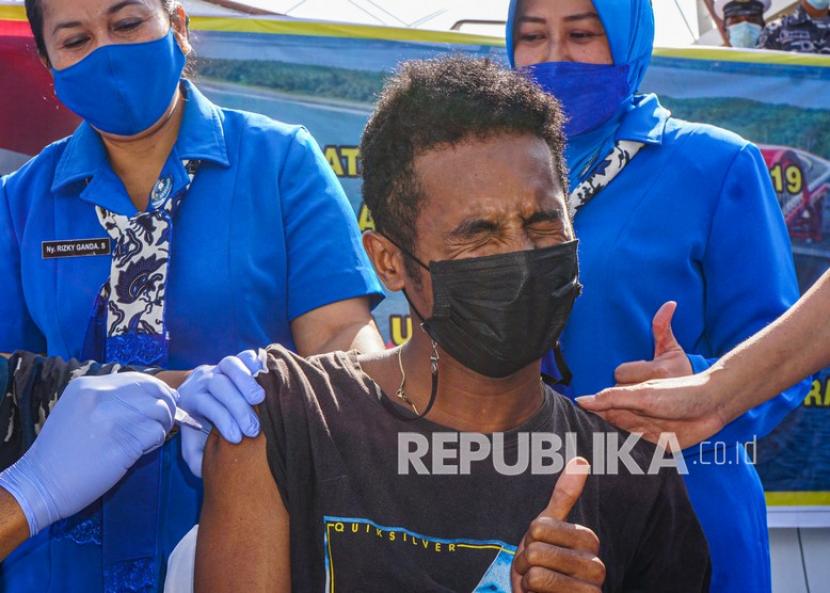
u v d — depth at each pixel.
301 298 2.12
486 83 1.48
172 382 1.85
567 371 1.83
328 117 3.45
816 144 3.52
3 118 3.33
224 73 3.41
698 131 2.36
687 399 1.79
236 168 2.14
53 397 1.86
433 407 1.54
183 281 2.05
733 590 2.21
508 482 1.51
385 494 1.48
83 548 2.01
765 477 3.46
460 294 1.45
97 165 2.13
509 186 1.43
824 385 3.46
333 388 1.56
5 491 1.62
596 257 2.26
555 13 2.38
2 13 3.31
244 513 1.48
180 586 1.59
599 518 1.56
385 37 3.45
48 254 2.12
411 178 1.47
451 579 1.45
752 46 4.11
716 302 2.30
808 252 3.51
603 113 2.35
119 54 1.99
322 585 1.45
